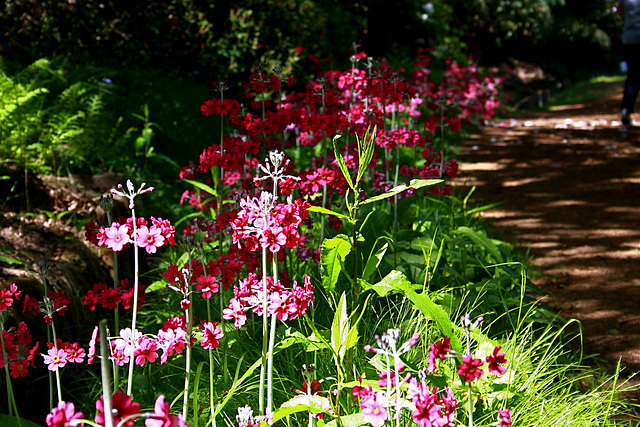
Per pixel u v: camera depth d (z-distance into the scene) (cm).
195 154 643
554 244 501
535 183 679
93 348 206
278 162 205
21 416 258
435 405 170
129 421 129
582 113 1180
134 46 740
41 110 461
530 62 2145
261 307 207
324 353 270
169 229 207
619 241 500
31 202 425
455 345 205
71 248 368
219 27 779
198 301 323
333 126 335
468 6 1900
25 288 285
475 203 609
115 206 412
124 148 576
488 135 945
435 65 1336
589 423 245
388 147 402
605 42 2369
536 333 342
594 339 348
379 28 1273
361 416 194
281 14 812
